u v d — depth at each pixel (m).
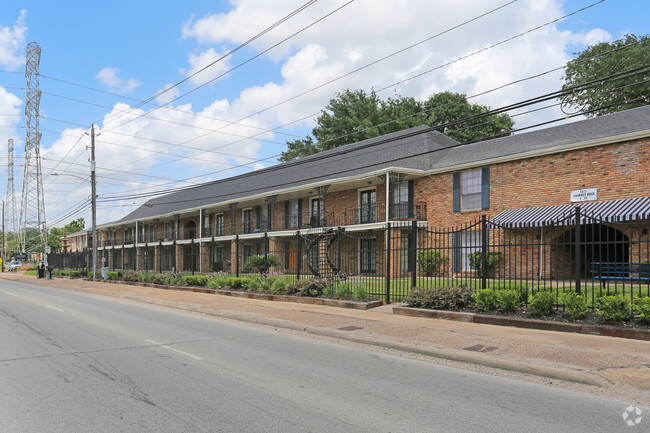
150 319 12.53
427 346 8.13
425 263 21.47
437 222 23.89
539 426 4.57
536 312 10.25
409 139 28.53
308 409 5.05
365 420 4.72
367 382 6.19
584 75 32.28
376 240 25.98
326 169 32.19
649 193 16.72
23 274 49.56
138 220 48.34
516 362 6.86
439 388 5.92
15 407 5.10
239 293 18.25
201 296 18.58
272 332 10.51
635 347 7.68
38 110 62.03
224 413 4.91
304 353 8.12
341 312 12.78
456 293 11.90
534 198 20.09
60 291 23.97
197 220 43.25
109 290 22.91
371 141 32.06
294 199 33.31
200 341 9.23
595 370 6.38
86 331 10.40
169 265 45.22
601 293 10.67
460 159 23.70
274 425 4.56
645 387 5.80
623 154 17.48
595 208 17.12
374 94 48.12
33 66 61.66
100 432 4.37
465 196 22.81
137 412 4.94
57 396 5.51
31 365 7.08
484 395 5.61
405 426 4.55
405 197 25.77
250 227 37.12
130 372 6.66
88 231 63.59
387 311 12.75
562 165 19.27
